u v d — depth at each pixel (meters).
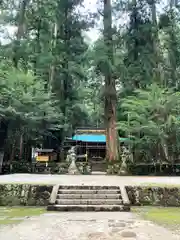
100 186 7.64
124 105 16.33
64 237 4.13
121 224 5.00
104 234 4.29
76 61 20.36
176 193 7.55
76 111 21.00
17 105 15.31
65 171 16.25
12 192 7.54
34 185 7.63
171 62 19.27
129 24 19.42
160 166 15.43
